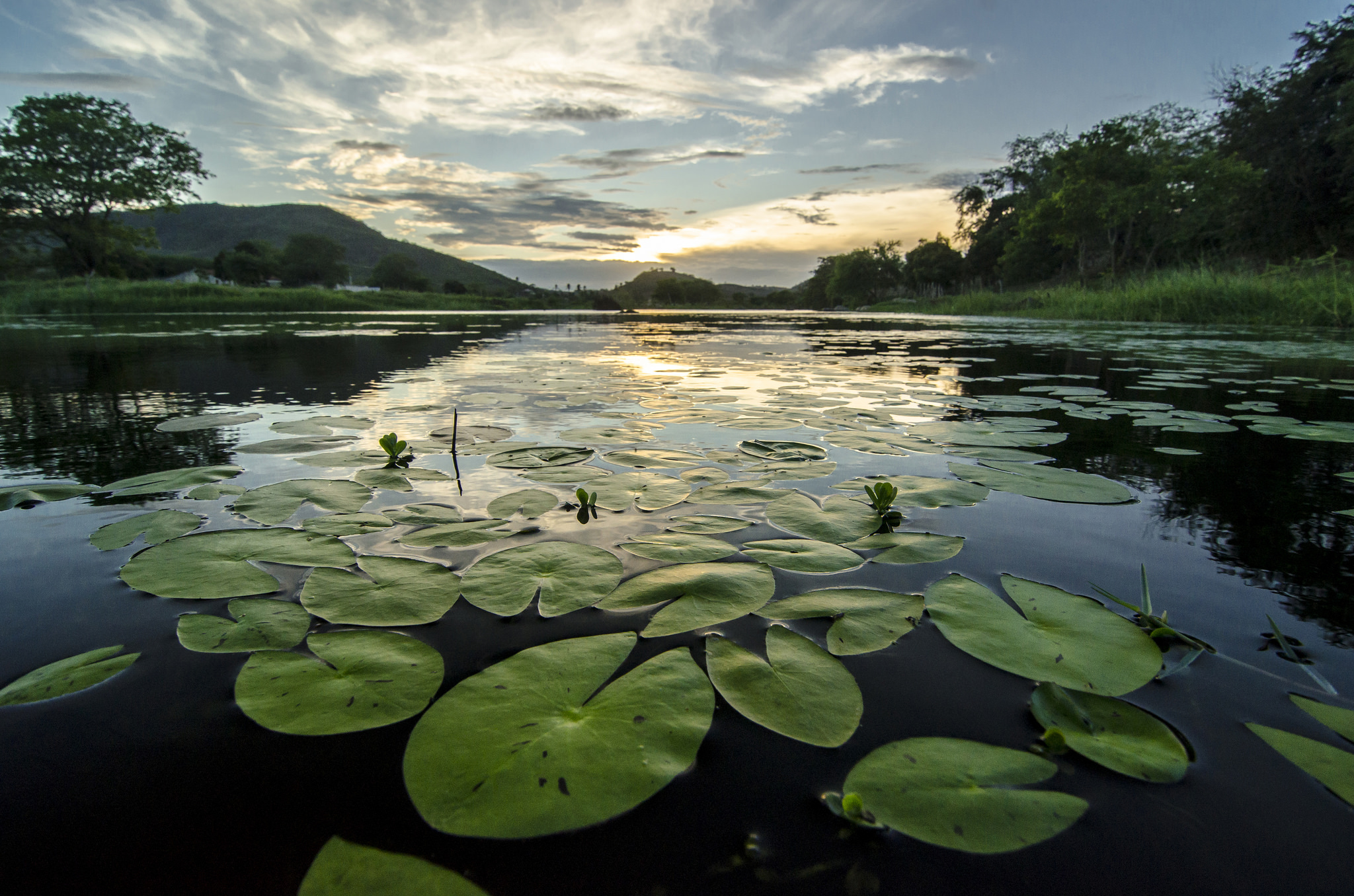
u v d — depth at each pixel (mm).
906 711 573
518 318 15289
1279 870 418
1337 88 12523
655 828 451
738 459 1514
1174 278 10742
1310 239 13617
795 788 487
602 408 2238
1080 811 461
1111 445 1685
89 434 1762
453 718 552
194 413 2113
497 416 2070
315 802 472
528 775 490
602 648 661
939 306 25281
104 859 424
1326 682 619
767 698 587
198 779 494
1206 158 14914
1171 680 621
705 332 8562
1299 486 1314
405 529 1015
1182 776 496
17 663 634
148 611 738
